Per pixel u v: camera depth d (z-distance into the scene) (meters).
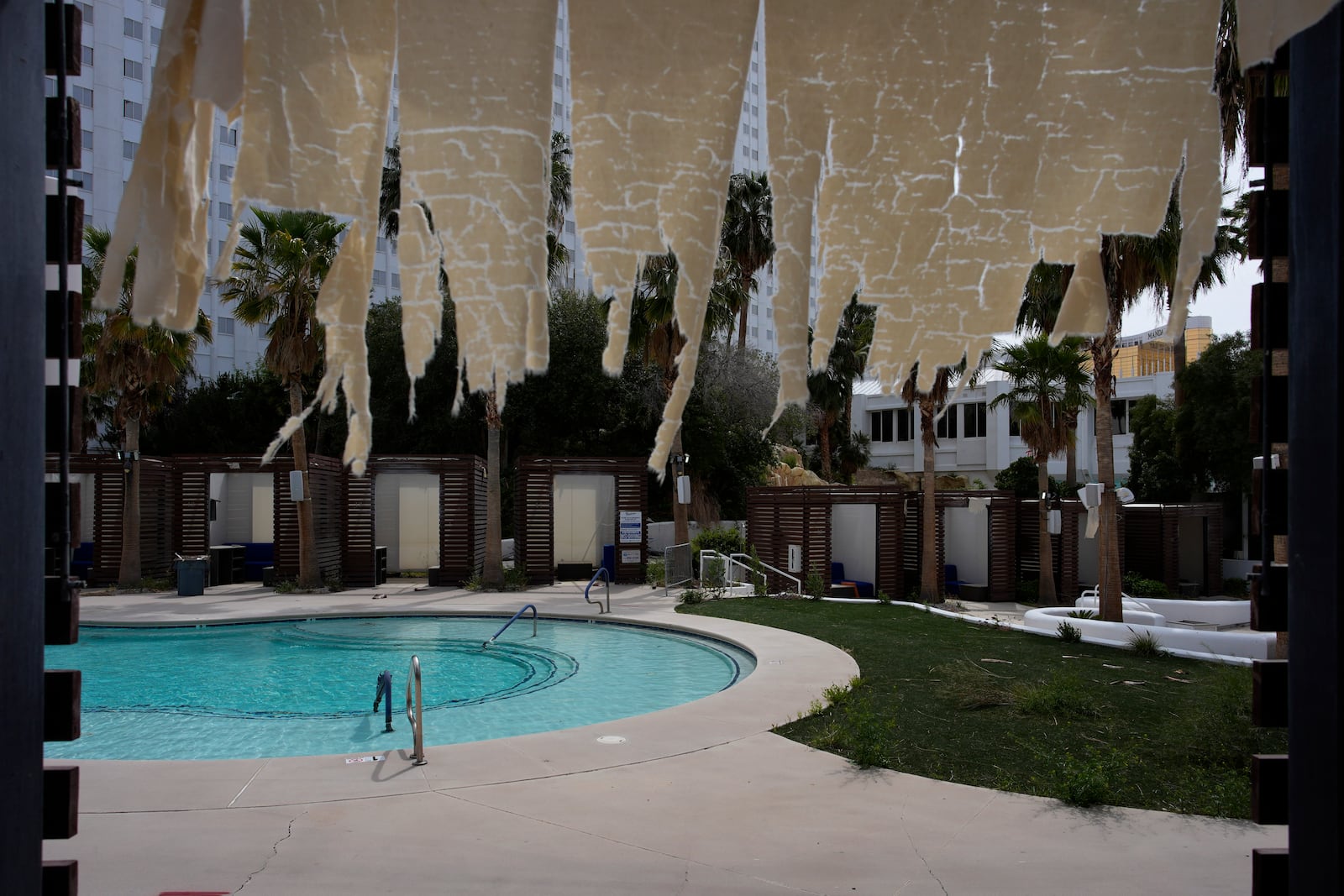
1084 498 16.59
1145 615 16.56
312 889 4.95
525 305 1.62
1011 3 1.79
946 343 1.79
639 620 17.06
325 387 1.64
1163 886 5.03
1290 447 2.26
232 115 1.61
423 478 27.92
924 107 1.78
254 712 10.60
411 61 1.63
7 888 2.00
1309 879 2.20
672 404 1.66
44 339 2.11
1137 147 1.82
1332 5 1.77
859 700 9.73
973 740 8.16
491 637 16.22
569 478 26.69
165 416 40.12
